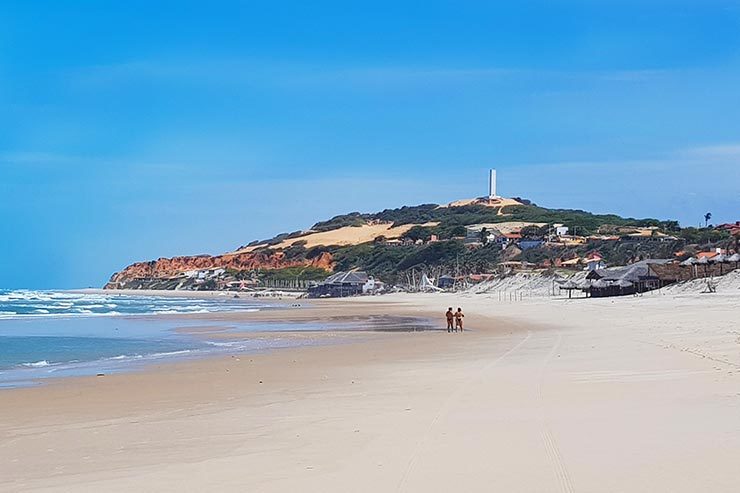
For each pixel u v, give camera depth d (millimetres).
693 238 170000
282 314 85062
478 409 14695
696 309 58469
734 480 8656
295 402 17562
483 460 10203
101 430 14602
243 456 11414
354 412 15336
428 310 96125
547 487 8766
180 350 36406
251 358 31078
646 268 108312
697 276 104312
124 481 10094
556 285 136375
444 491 8805
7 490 9875
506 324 56500
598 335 38000
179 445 12617
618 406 14250
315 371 25172
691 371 18938
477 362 25969
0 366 29156
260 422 14688
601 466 9594
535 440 11352
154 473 10492
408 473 9703
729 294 80500
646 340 31109
